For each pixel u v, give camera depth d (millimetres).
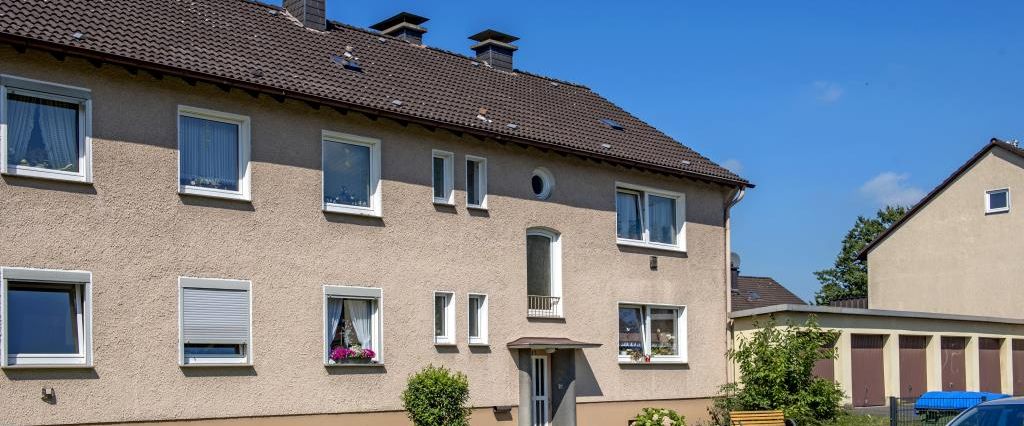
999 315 33688
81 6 17969
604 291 24156
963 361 30078
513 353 22234
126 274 16797
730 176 26781
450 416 19828
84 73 16641
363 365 19656
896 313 27828
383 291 20141
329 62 21312
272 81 18641
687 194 26312
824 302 59594
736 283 40406
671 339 25781
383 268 20188
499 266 22141
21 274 15688
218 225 17984
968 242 34812
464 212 21641
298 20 22906
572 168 23812
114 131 16891
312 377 18969
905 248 36594
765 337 24844
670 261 25719
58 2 17641
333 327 19484
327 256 19391
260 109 18719
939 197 35750
